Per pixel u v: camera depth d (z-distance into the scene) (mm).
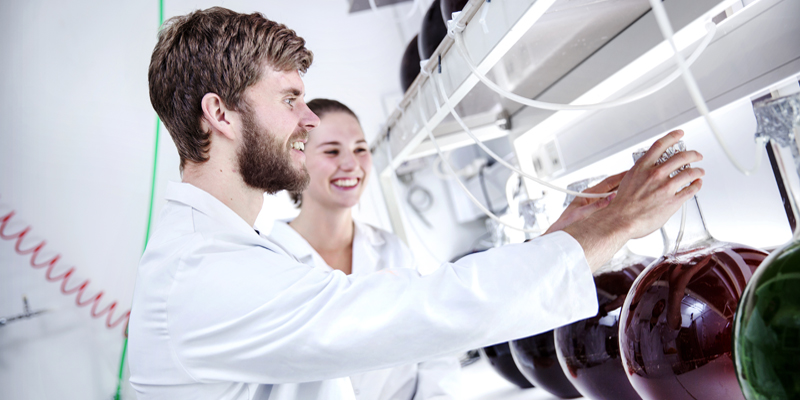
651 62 792
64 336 2672
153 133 2857
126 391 2695
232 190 839
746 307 396
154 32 2896
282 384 725
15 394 2584
